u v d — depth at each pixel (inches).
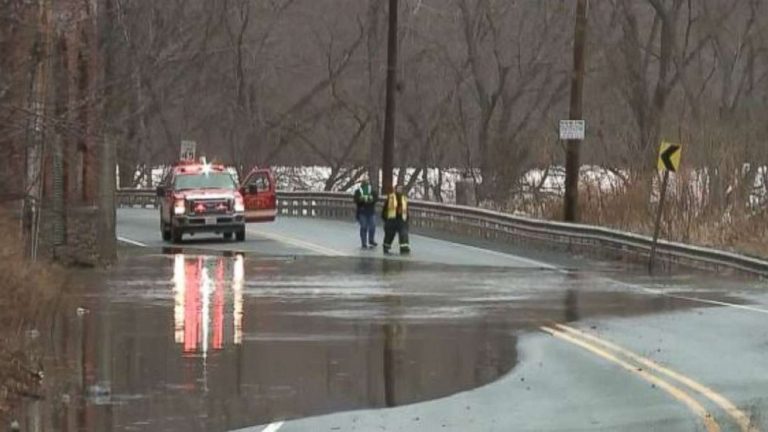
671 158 4111.7
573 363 2164.1
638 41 7455.7
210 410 1737.2
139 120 7066.9
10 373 1879.9
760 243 4441.4
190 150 6904.5
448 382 1978.3
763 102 7116.1
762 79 7313.0
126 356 2206.0
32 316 2518.5
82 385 1916.8
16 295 2434.8
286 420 1672.0
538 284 3543.3
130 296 3171.8
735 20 7495.1
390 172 6087.6
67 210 3880.4
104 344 2336.4
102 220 3986.2
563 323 2689.5
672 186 4943.4
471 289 3393.2
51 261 3700.8
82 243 3914.9
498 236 5251.0
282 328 2588.6
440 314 2839.6
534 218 5108.3
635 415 1701.5
